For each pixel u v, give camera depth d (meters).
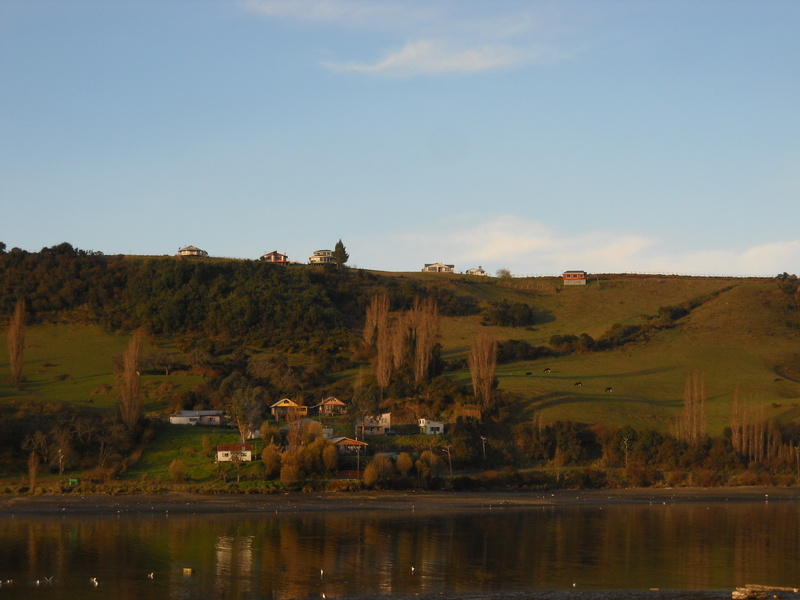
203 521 92.12
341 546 78.69
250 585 63.19
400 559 73.25
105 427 125.81
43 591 60.59
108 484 112.12
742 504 114.56
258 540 81.06
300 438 124.00
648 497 119.94
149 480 114.69
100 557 72.06
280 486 115.69
